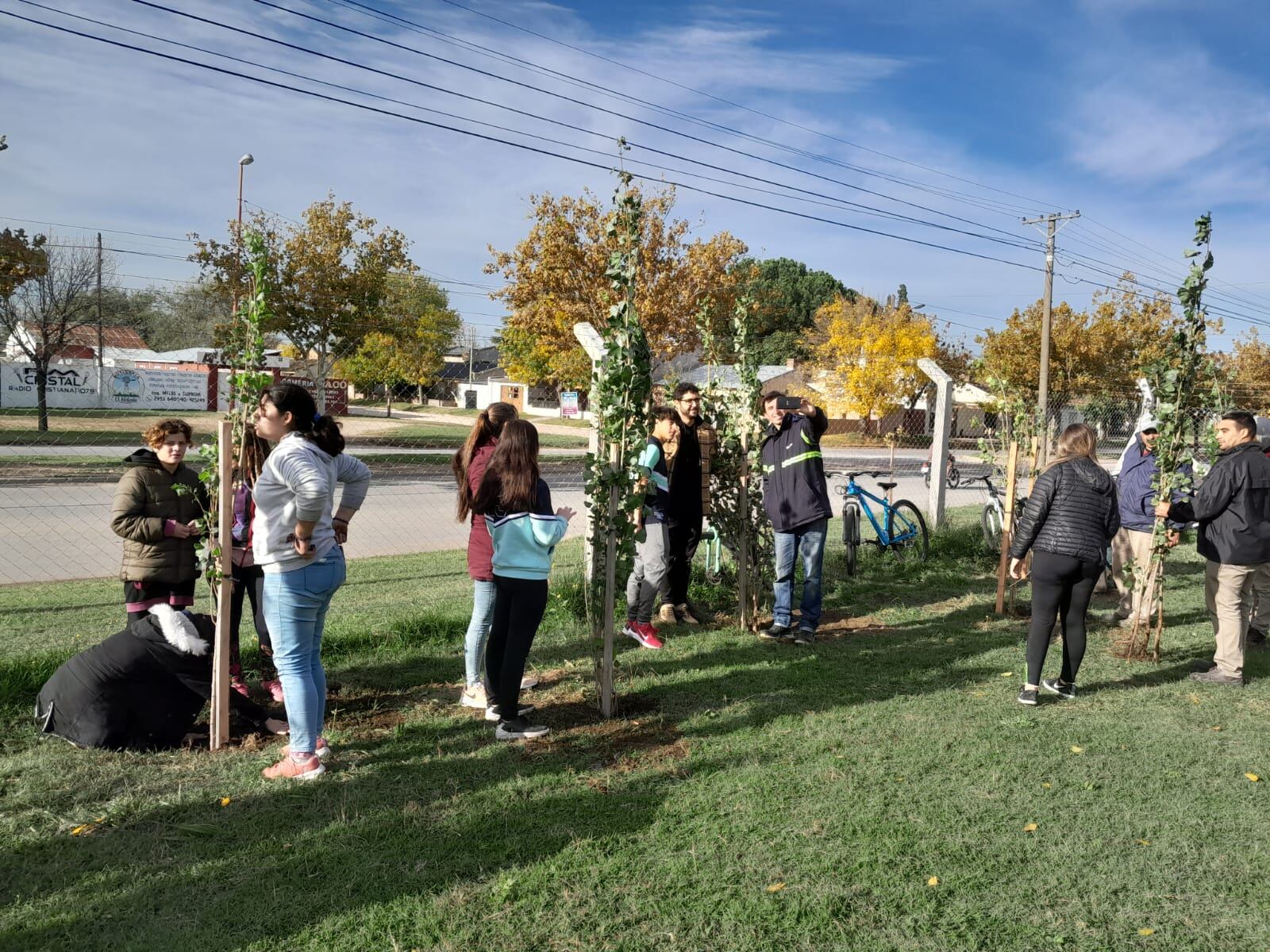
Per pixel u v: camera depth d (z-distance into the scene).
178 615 4.25
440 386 63.16
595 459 4.76
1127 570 6.55
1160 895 3.01
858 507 9.22
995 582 8.88
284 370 28.33
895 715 4.83
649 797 3.72
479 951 2.62
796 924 2.79
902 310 40.69
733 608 7.52
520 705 4.93
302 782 3.80
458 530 13.12
